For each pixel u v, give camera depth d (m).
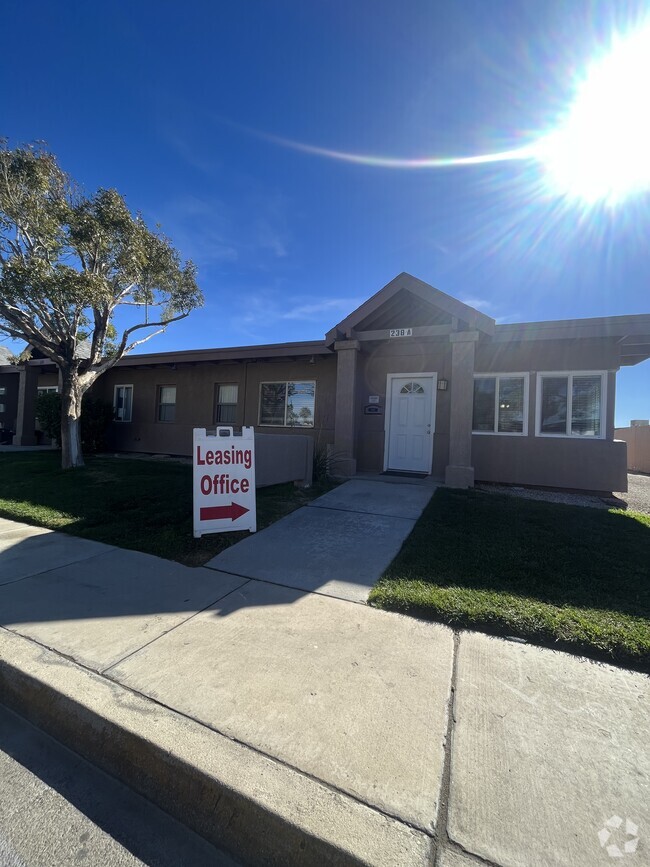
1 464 10.52
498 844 1.60
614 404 8.59
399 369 10.09
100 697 2.38
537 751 2.03
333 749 2.03
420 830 1.65
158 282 10.29
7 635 3.03
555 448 8.92
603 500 8.02
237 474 5.38
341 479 8.85
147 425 14.05
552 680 2.59
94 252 9.14
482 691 2.47
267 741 2.08
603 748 2.06
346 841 1.63
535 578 3.99
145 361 12.95
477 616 3.24
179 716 2.24
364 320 9.27
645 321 7.62
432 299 8.31
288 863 1.68
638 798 1.79
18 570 4.24
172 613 3.38
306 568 4.34
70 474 9.09
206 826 1.84
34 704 2.53
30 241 9.03
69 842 1.75
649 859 1.55
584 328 7.97
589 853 1.57
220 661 2.73
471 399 8.25
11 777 2.08
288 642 2.97
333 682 2.53
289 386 11.84
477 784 1.85
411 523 5.85
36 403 14.98
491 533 5.38
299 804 1.76
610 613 3.27
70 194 9.78
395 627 3.21
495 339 8.62
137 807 1.94
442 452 9.65
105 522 5.79
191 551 4.79
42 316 9.12
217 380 12.80
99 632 3.08
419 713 2.28
